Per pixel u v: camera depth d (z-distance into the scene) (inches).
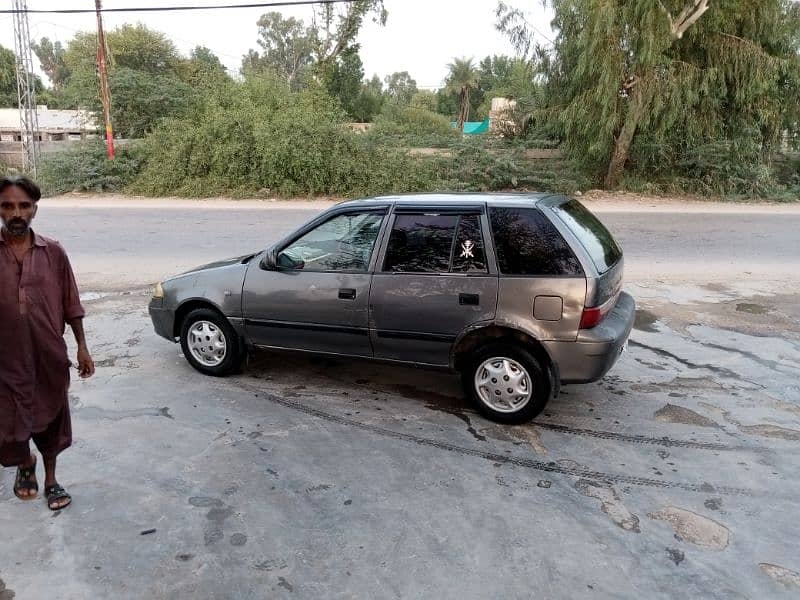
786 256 423.5
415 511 132.0
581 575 112.2
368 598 106.1
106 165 868.6
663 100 782.5
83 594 106.6
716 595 107.5
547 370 168.1
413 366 183.2
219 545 120.2
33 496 130.6
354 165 821.9
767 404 187.6
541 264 165.3
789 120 855.7
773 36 804.0
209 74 953.5
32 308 117.1
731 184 841.5
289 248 194.1
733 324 268.5
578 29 797.2
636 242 478.3
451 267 172.9
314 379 207.2
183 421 174.1
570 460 154.3
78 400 186.9
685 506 134.6
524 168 868.0
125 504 133.5
